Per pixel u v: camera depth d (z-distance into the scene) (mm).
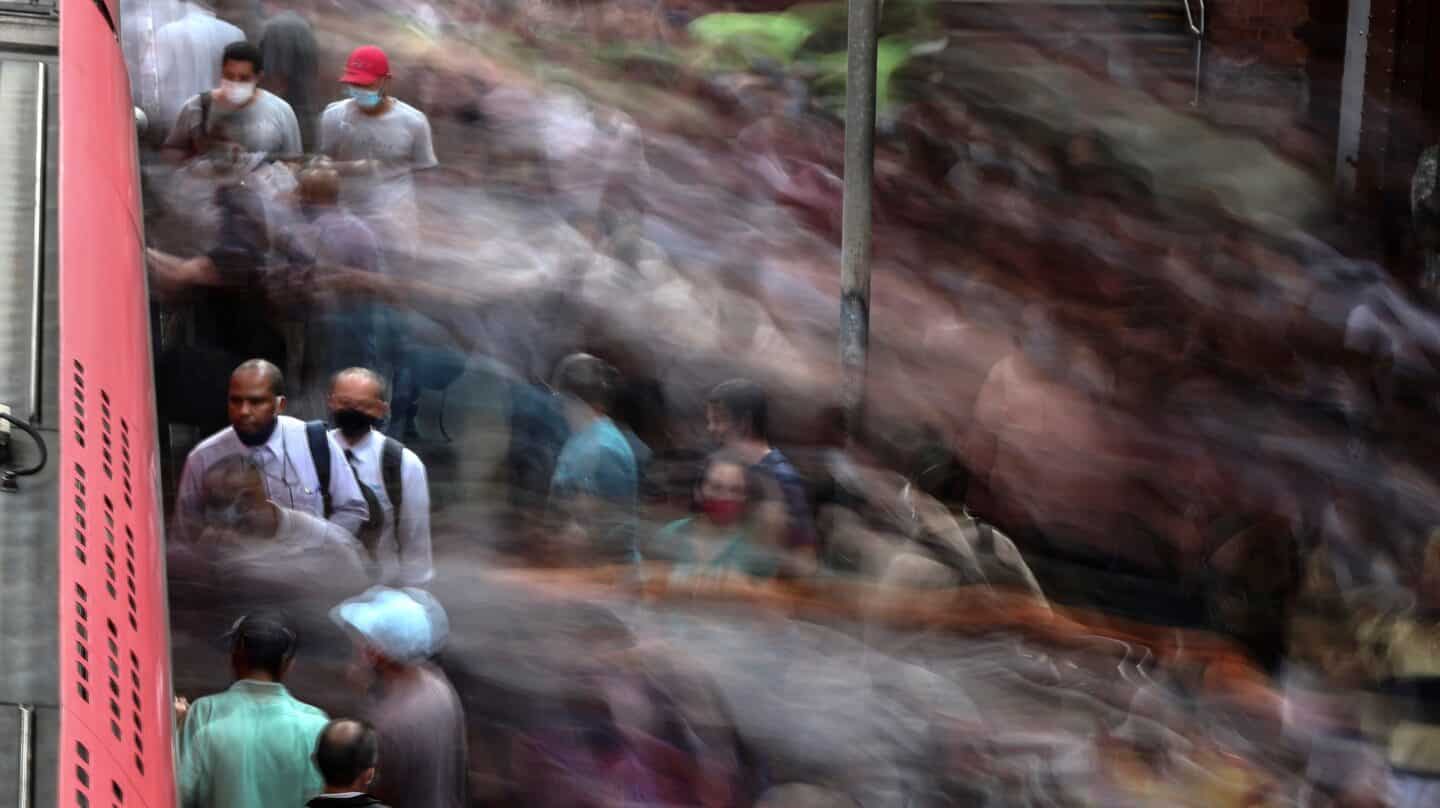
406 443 20719
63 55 12398
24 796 7453
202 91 23234
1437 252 25672
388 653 14352
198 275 20672
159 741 7988
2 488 9008
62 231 10609
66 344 9844
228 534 16906
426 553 17516
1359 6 29703
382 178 23266
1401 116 29547
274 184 21375
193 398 19781
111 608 8406
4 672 8039
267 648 13711
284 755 13539
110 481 9188
